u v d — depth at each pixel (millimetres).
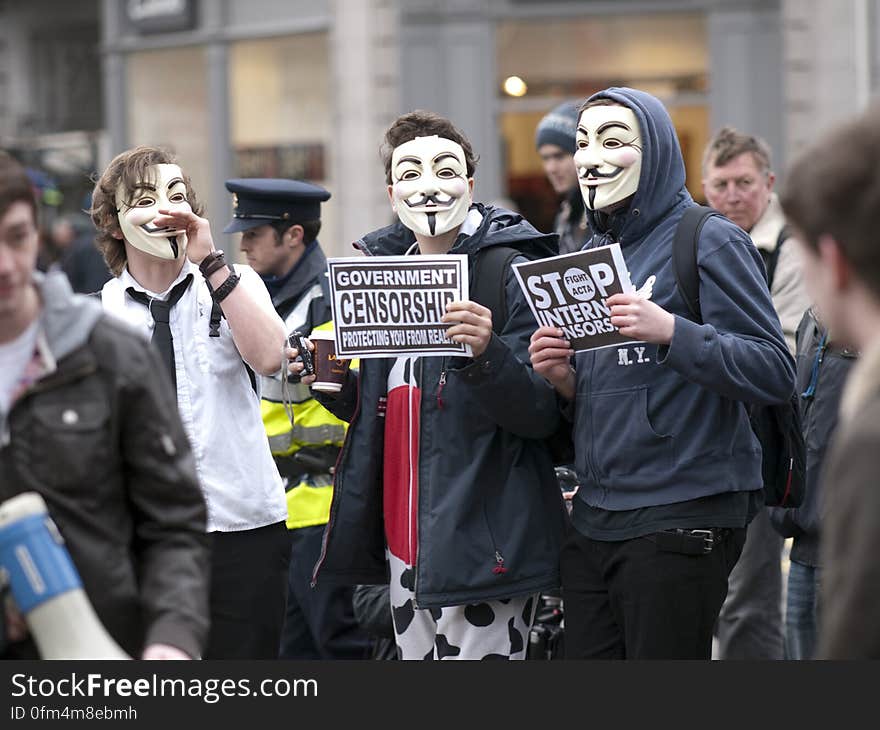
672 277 8086
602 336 7922
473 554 8359
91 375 5527
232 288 8219
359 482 8914
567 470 10094
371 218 29766
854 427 3969
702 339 7605
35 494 5277
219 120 33000
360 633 11000
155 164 8320
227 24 32906
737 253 8000
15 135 40812
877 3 26094
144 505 5680
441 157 8586
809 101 26672
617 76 28016
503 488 8492
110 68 34875
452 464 8461
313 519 10781
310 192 10906
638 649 7992
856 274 4066
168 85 34062
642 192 8195
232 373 8312
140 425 5598
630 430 7992
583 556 8375
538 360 8133
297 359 8805
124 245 8500
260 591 8281
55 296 5492
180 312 8320
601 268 7703
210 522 8070
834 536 3982
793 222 4230
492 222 8797
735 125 27203
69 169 37625
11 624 5246
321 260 11023
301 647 11312
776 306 11695
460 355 8102
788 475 8406
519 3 28078
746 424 8086
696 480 7883
